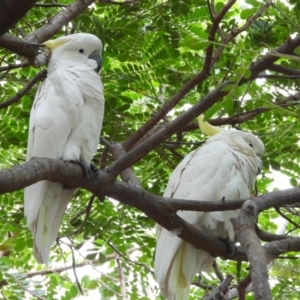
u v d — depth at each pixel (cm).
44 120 984
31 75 1280
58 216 979
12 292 1348
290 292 1258
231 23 1248
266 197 788
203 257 1095
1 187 665
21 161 1316
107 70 1342
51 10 1279
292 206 938
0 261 1354
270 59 1020
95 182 822
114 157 1142
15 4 559
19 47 894
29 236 1326
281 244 860
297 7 1171
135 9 1227
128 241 1307
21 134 1248
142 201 838
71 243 1201
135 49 1277
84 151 1017
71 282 1518
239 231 635
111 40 1232
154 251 1241
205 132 1273
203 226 1119
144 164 1371
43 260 948
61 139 984
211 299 1056
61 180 794
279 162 1310
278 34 1232
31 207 943
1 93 1236
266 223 1462
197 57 1324
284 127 717
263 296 506
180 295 1078
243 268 1528
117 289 1532
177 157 1370
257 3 1205
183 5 1173
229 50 1300
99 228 1271
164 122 1370
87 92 1025
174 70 1321
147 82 1328
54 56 1087
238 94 693
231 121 1266
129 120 1277
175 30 1264
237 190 1150
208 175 1144
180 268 1086
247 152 1218
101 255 1223
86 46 1100
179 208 851
